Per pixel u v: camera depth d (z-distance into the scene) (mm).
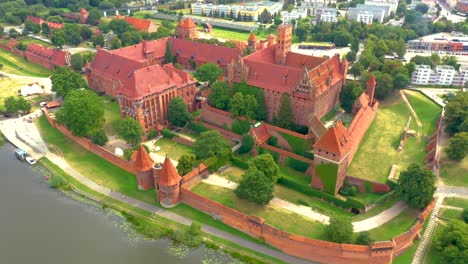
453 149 130375
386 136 151375
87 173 139500
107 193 129250
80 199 127250
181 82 168875
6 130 166750
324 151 118062
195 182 126438
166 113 164500
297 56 170625
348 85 158625
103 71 189125
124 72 178875
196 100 177375
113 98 188375
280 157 137875
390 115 168375
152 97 155375
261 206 116688
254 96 152500
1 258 104938
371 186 123750
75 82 184000
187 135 159750
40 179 137375
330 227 101812
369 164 133500
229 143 151625
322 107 150750
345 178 127000
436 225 111938
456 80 197125
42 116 177625
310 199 122500
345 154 120188
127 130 143750
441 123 154750
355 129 138375
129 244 109312
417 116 167125
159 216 118188
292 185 126625
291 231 106625
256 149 141500
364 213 114312
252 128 141500
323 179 121875
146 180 127688
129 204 123750
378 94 177250
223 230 113375
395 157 138000
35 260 104562
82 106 148125
